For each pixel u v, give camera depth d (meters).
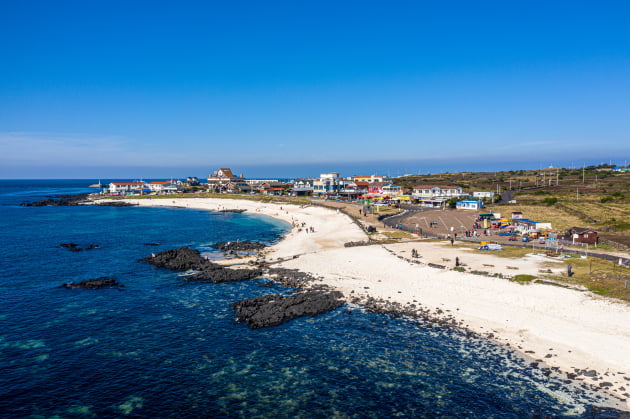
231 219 145.50
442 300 48.66
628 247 69.06
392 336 40.72
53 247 88.81
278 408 29.67
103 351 38.31
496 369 33.69
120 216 156.00
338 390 31.91
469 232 89.62
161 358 37.03
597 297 44.50
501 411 28.66
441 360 35.81
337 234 98.06
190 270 68.38
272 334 42.00
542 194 169.25
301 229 112.62
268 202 190.75
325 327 43.41
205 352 38.25
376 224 106.81
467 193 183.62
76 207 198.25
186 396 31.22
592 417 27.11
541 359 34.38
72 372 34.50
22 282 60.81
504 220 102.75
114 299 53.16
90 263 73.62
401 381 32.94
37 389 31.89
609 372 31.59
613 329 37.56
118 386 32.50
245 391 31.89
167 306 50.53
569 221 105.19
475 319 42.88
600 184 195.38
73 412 29.14
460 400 30.17
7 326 43.91
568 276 52.19
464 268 58.38
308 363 36.09
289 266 68.12
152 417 28.66
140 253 83.00
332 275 61.31
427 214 129.62
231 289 57.34
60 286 58.88
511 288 49.19
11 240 97.69
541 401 29.25
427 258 66.25
